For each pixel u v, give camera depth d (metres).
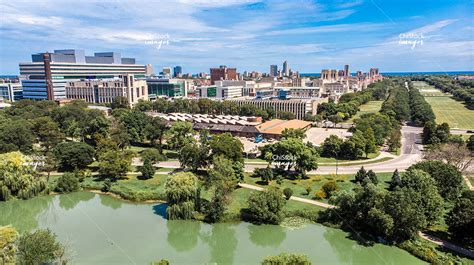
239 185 122.06
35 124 167.88
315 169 131.75
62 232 93.25
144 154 139.38
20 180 113.31
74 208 109.94
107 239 89.06
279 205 97.00
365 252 83.06
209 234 95.00
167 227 96.44
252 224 97.06
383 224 83.00
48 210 109.62
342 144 160.50
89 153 139.38
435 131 185.00
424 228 89.94
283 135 181.88
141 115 190.88
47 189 117.81
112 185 122.81
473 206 83.06
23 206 113.44
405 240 84.62
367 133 168.38
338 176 131.88
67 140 187.25
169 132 163.25
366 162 153.00
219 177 101.12
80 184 124.00
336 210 97.19
